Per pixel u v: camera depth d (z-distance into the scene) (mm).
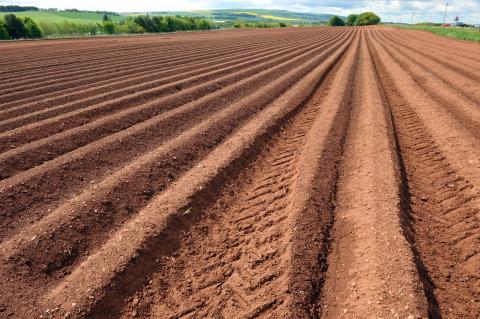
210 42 35938
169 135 9320
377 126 9062
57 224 5371
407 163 7664
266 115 10289
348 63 19484
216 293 4375
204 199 6195
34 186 6539
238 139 8430
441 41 36750
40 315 4012
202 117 10656
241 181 7027
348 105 11484
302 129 9727
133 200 6285
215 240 5332
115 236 5273
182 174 7297
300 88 13508
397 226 5012
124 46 29562
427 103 11328
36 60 20891
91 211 5758
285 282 4297
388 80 16000
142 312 4188
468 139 8062
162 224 5332
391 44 33500
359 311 3877
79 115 10094
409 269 4219
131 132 8836
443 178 6902
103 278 4398
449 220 5625
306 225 5258
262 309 4031
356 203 5902
